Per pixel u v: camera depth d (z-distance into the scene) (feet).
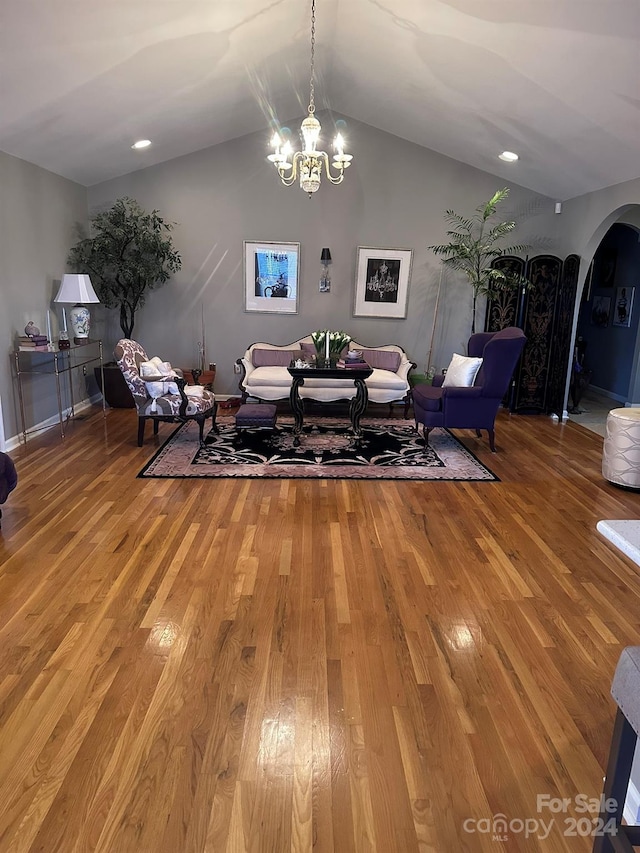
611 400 25.77
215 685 7.09
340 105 20.79
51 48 10.98
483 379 16.63
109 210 21.74
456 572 10.05
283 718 6.57
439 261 22.81
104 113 15.01
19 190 16.52
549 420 21.76
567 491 14.20
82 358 21.20
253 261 22.49
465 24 11.86
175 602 8.87
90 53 11.62
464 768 5.98
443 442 18.17
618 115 13.37
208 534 11.25
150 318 22.77
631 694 3.75
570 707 6.89
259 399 20.39
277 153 13.17
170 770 5.84
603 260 26.66
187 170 21.67
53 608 8.64
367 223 22.39
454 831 5.30
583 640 8.21
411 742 6.29
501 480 14.85
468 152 20.56
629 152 15.23
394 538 11.32
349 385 20.26
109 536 11.07
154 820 5.30
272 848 5.07
